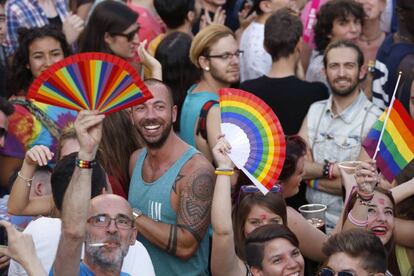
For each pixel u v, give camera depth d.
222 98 7.05
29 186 7.55
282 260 6.49
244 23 11.98
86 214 5.77
